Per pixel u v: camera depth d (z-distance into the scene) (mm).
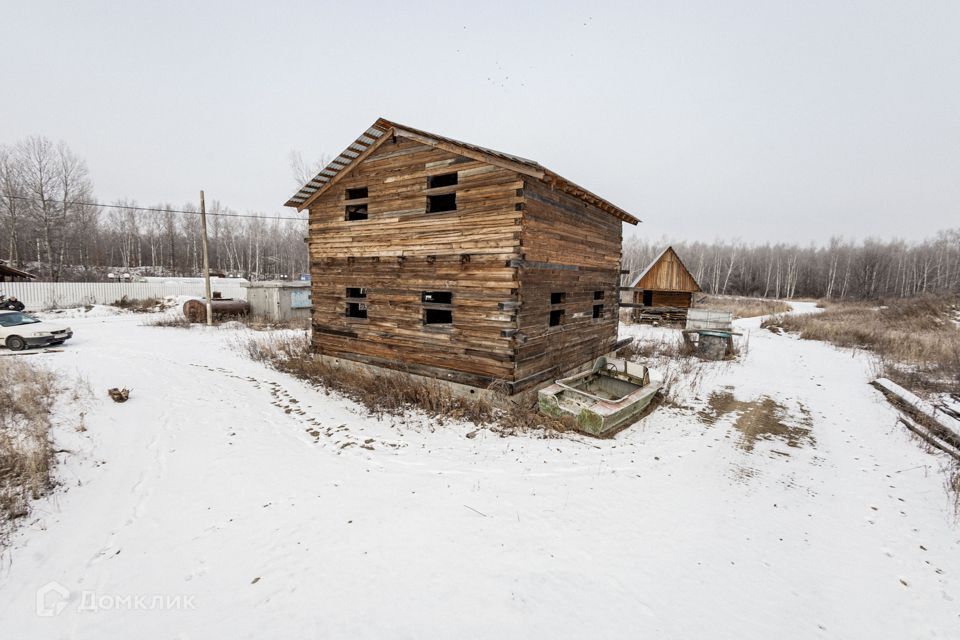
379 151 11086
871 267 69812
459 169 9734
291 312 25766
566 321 11602
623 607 3965
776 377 13797
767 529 5391
